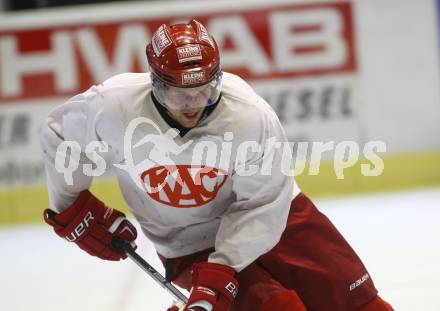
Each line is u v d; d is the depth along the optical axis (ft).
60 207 35.22
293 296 30.86
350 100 86.28
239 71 85.87
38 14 85.05
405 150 86.63
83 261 66.08
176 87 27.55
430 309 46.21
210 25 85.56
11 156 85.51
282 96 85.97
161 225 33.50
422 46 86.38
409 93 86.53
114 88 30.53
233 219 31.12
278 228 30.94
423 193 82.84
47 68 85.46
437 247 61.00
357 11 85.81
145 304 51.80
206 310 29.25
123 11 85.35
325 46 85.87
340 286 32.48
